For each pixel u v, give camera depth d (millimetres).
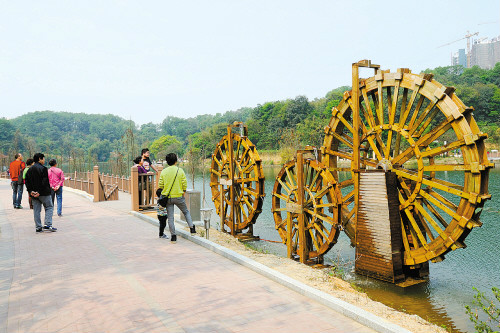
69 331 3436
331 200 9250
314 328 3545
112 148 161000
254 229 14234
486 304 6773
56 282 4887
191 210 10008
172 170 7441
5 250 6645
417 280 8062
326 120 73250
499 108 87000
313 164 9367
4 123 138375
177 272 5367
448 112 7473
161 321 3680
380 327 3439
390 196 7832
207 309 3998
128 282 4902
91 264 5758
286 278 4875
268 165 68562
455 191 7422
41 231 8336
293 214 10211
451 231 7406
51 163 10891
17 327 3514
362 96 9625
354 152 8898
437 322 6008
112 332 3420
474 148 7164
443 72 118062
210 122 184125
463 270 8906
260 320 3725
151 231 8523
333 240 8812
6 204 14344
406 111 8406
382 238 7871
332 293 4883
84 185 18609
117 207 12969
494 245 11078
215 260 6039
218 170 14289
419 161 8016
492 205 16688
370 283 7859
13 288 4645
